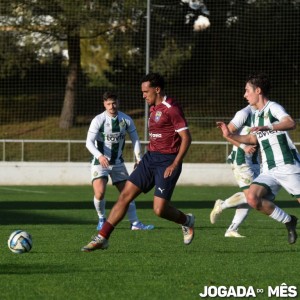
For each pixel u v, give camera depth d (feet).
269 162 74.84
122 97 260.83
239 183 91.15
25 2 236.22
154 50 254.27
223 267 66.90
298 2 249.55
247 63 253.85
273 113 73.61
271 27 250.98
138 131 244.22
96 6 235.81
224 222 114.42
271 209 74.84
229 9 252.42
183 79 255.09
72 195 173.99
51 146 242.58
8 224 110.93
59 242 85.76
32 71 257.75
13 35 248.52
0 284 59.00
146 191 73.36
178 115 71.51
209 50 254.47
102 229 73.10
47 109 257.75
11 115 256.32
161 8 249.75
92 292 55.88
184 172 207.10
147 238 90.48
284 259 71.92
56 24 238.68
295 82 251.39
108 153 101.14
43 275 62.90
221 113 251.19
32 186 204.74
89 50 294.66
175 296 54.70
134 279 61.05
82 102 256.93
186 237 77.82
